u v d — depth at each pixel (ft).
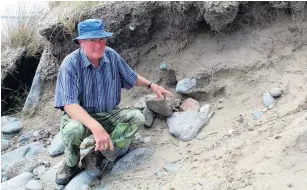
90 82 10.58
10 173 11.91
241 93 11.88
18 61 15.85
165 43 13.37
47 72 14.94
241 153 9.92
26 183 11.19
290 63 11.85
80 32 10.14
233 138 10.76
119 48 13.93
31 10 16.51
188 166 10.41
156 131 12.10
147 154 11.21
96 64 10.56
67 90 10.19
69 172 11.06
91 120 9.86
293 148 8.94
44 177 11.54
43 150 12.93
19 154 12.89
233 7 11.69
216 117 11.77
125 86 11.50
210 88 12.30
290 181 8.27
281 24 12.27
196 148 10.99
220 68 12.24
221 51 12.50
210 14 11.93
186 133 11.46
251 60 12.03
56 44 14.53
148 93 13.34
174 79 13.19
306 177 8.19
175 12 12.82
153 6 13.10
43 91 15.07
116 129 10.80
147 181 10.36
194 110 12.18
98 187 10.67
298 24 12.14
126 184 10.46
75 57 10.46
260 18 12.35
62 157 12.41
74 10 14.25
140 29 13.47
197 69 12.58
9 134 14.35
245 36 12.39
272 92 11.35
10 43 16.31
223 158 10.05
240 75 12.03
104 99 10.82
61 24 14.11
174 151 11.20
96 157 11.39
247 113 11.39
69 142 10.44
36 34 16.25
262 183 8.58
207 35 12.79
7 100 15.90
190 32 12.95
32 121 14.62
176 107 12.47
